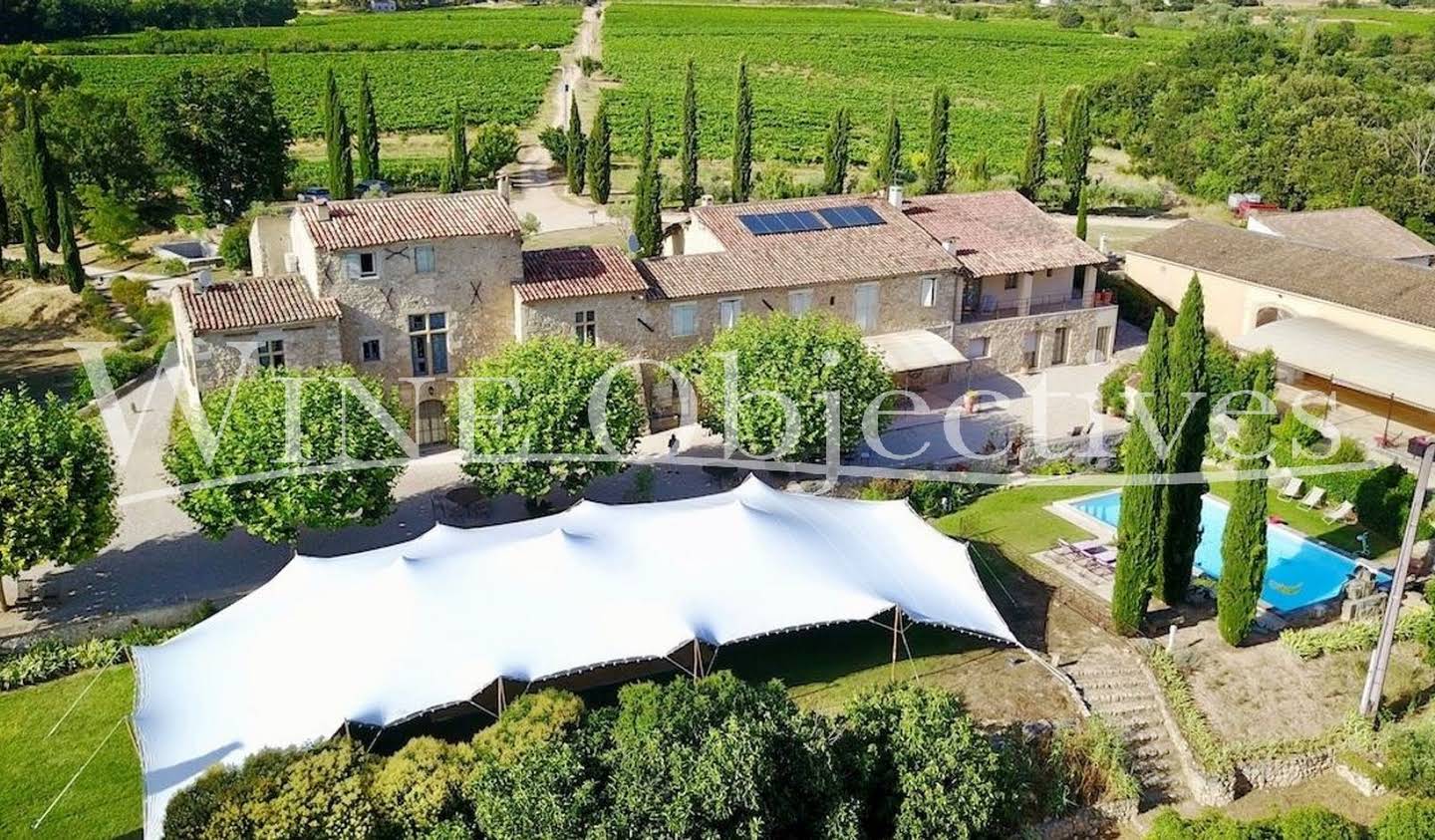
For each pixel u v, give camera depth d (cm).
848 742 3012
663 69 17750
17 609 3997
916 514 4319
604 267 5466
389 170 10506
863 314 5941
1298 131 10569
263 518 3994
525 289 5219
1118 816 3238
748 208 6275
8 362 6800
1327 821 2914
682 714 2867
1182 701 3562
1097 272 6894
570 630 3259
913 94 16200
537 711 2983
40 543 3744
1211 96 12412
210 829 2566
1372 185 9625
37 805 3034
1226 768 3331
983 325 6294
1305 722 3556
